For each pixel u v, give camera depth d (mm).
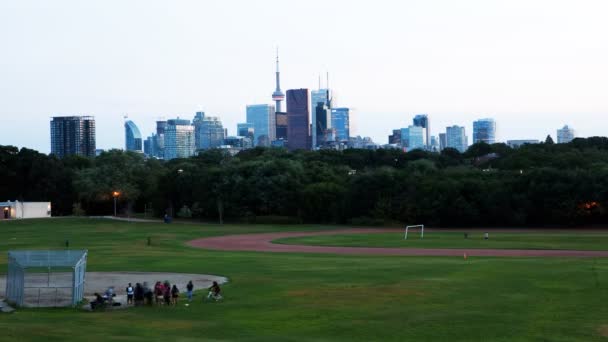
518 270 63219
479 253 85438
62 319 42500
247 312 44750
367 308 45375
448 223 151375
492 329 38594
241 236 123062
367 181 164000
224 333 38125
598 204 138750
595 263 68500
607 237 108875
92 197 196500
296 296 50344
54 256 50250
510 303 46438
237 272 65688
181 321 42031
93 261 77500
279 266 70438
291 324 40688
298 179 175250
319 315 43250
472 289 52281
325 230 140625
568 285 53656
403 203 157500
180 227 148750
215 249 96500
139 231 136000
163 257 81938
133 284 59000
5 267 72875
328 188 167625
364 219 159625
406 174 168375
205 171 185375
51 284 57875
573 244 96375
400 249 93000
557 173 145500
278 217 168625
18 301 49312
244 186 172250
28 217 185875
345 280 58094
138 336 36562
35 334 35375
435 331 38312
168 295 49219
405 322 40750
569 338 36406
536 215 146375
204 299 50438
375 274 61875
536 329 38531
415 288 53000
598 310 43844
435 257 79875
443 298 48625
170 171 191000
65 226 151375
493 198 147375
